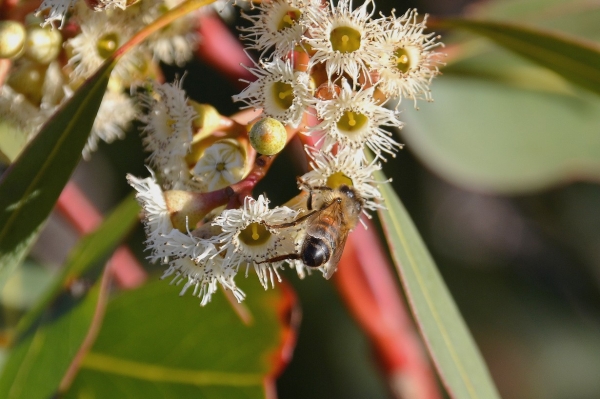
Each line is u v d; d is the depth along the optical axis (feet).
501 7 1.37
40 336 1.15
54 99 1.15
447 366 1.14
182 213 1.08
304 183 1.10
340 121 1.09
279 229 1.08
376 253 1.28
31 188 1.09
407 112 1.35
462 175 1.38
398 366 1.27
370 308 1.27
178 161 1.11
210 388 1.19
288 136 1.09
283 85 1.08
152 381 1.19
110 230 1.17
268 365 1.18
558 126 1.40
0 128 1.15
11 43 1.11
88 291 1.16
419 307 1.13
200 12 1.18
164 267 1.36
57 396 1.15
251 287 1.16
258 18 1.09
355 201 1.11
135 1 1.10
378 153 1.09
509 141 1.39
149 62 1.16
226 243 1.07
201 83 1.61
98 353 1.19
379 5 1.63
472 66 1.38
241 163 1.10
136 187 1.09
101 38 1.14
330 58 1.08
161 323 1.19
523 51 1.23
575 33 1.37
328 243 1.10
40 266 1.34
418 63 1.10
